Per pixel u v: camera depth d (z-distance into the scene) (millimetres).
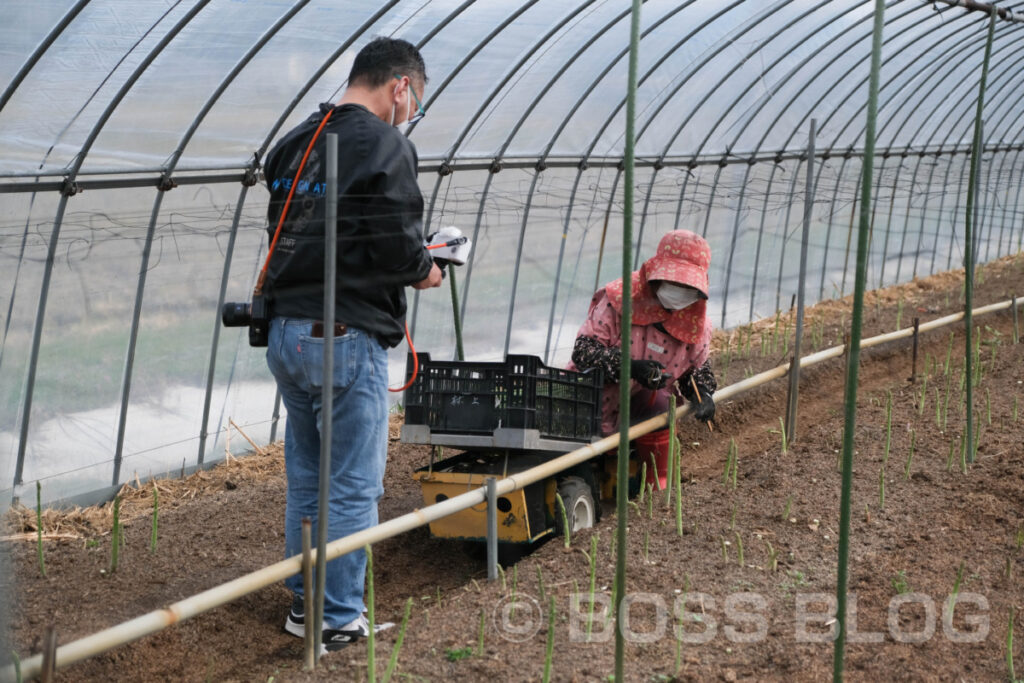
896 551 4016
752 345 9094
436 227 6883
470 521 4262
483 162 7113
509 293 7770
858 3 7789
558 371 4355
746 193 9914
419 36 5855
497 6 5910
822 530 4219
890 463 5098
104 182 5129
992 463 4969
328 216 3021
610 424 5059
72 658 2604
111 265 5328
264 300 3416
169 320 5727
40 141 4789
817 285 11258
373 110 3447
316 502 3639
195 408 6012
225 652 3545
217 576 4043
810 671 3072
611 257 8656
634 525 4316
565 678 3010
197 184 5582
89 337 5328
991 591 3668
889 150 11508
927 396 6527
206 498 5359
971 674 3092
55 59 4543
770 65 8297
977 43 9750
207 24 4891
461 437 4195
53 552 4207
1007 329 9102
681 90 8039
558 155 7699
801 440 5746
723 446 6238
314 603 3314
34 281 5016
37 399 5152
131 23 4613
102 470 5539
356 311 3301
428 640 3312
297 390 3486
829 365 7820
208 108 5305
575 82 7168
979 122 4723
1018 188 13664
